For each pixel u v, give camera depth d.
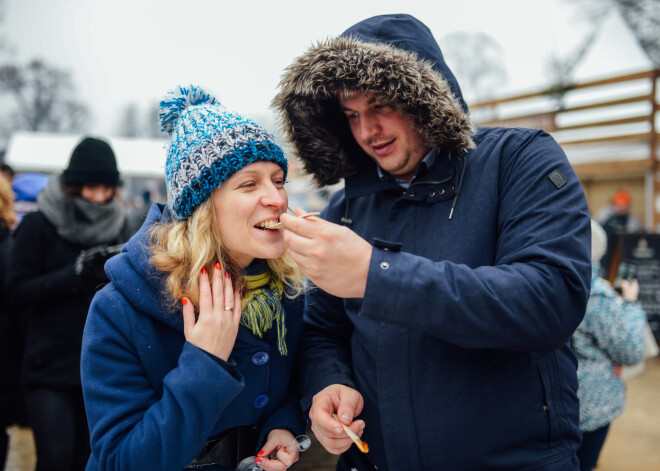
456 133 1.16
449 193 1.21
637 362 2.31
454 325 0.95
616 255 5.72
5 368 2.40
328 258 0.95
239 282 1.14
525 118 9.94
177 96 1.23
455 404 1.12
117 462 1.00
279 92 1.38
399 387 1.17
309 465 3.35
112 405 1.05
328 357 1.37
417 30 1.31
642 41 12.40
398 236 1.27
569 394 1.20
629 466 3.45
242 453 1.20
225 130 1.11
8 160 7.94
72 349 2.28
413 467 1.16
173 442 0.99
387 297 0.94
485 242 1.16
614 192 9.03
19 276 2.31
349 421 1.14
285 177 1.23
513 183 1.16
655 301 5.63
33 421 2.24
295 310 1.36
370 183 1.38
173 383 1.00
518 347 0.99
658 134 8.37
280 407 1.30
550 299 0.97
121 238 2.64
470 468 1.13
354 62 1.18
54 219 2.39
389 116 1.26
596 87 9.01
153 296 1.09
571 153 9.20
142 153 8.74
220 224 1.13
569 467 1.14
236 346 1.16
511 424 1.11
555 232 1.04
